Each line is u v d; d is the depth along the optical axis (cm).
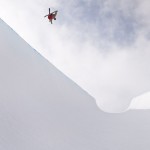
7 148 624
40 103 1040
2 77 1041
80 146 824
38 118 878
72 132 916
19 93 995
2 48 1320
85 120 1134
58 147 748
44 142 737
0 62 1169
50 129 844
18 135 704
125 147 909
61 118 1014
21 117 812
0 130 685
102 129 1082
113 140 964
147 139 985
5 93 913
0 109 786
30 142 700
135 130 1094
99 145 891
